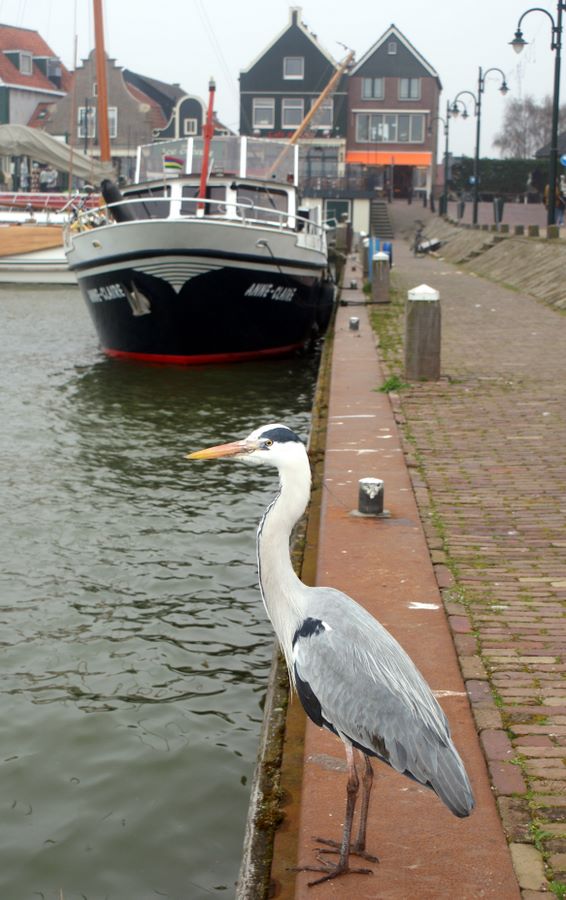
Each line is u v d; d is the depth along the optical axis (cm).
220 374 1823
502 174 7356
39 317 2822
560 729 432
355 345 1602
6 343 2248
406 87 6581
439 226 5403
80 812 500
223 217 1906
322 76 6506
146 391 1641
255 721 590
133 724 584
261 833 379
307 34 6462
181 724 585
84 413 1455
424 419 1061
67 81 7825
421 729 306
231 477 1109
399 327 1836
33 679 638
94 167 3281
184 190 2016
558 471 856
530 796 382
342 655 326
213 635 707
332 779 398
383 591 582
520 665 495
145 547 878
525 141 11881
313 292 2088
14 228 3894
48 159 3819
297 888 335
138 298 1845
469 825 365
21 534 906
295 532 747
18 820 493
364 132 6644
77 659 668
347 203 5819
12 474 1111
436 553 655
